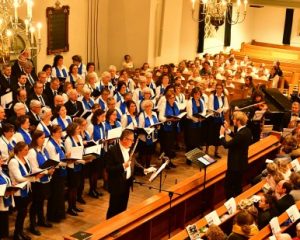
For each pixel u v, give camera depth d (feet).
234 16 77.36
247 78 50.90
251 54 77.82
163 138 38.01
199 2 65.00
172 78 49.29
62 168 29.04
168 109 37.55
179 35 62.69
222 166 32.96
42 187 27.91
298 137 36.83
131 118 35.35
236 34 81.20
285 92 64.90
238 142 29.96
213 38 74.69
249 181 36.78
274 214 26.48
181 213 29.22
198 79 51.85
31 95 36.17
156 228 27.76
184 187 29.19
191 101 38.93
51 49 50.96
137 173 36.68
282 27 84.02
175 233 28.99
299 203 27.58
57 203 29.50
